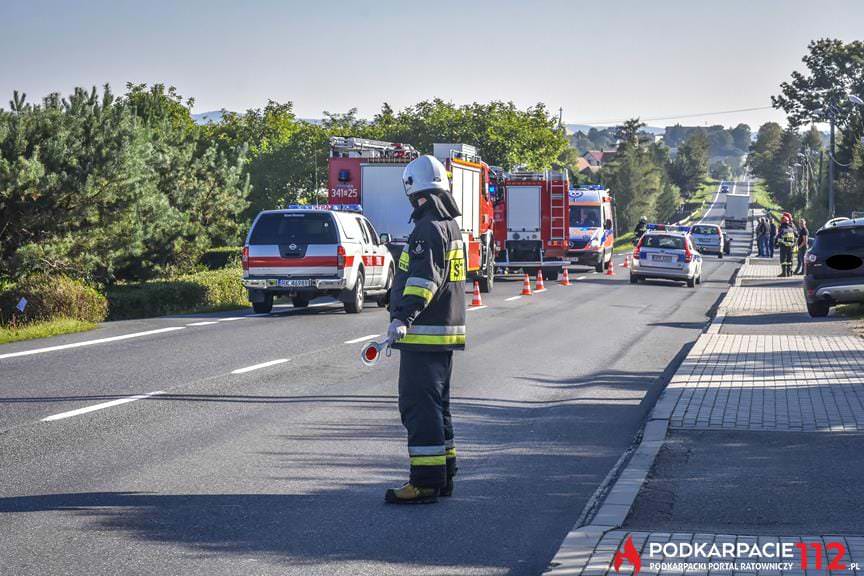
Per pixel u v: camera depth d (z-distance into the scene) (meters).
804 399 16.03
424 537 9.12
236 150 48.31
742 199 185.75
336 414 14.97
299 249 30.69
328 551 8.65
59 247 31.45
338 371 19.12
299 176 76.75
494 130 95.38
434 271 9.95
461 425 14.60
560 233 54.03
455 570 8.23
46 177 30.92
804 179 199.50
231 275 36.47
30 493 10.33
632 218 196.62
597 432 14.35
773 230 90.31
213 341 23.58
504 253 54.38
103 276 33.97
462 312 10.38
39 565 8.15
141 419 14.31
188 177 45.16
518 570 8.26
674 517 9.55
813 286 31.55
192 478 11.09
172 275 41.22
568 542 8.49
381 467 11.81
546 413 15.73
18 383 17.28
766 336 25.92
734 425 14.05
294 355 21.27
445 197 10.28
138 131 34.34
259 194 75.75
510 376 19.38
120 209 33.09
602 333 27.59
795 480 11.02
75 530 9.10
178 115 88.25
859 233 31.50
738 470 11.52
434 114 95.62
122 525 9.28
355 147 39.97
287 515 9.73
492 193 46.62
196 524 9.37
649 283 52.72
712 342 24.42
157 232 38.75
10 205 31.45
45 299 27.17
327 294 31.47
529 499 10.57
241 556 8.47
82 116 33.34
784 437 13.30
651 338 26.56
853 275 31.14
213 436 13.30
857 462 11.87
